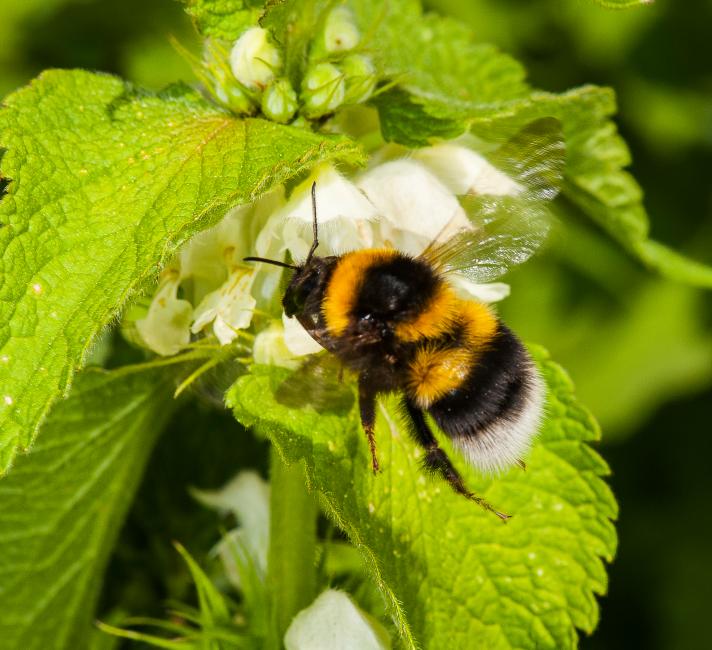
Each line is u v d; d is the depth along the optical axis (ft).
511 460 0.74
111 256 0.70
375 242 0.76
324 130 0.74
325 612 0.74
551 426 0.75
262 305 0.74
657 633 0.96
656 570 0.97
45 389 0.69
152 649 0.80
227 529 0.81
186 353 0.75
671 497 0.98
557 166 0.75
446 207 0.73
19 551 0.78
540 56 1.01
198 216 0.70
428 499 0.75
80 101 0.73
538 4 1.00
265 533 0.79
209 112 0.73
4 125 0.71
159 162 0.71
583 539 0.75
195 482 0.82
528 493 0.75
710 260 1.01
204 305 0.74
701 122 1.01
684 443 0.98
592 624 0.74
